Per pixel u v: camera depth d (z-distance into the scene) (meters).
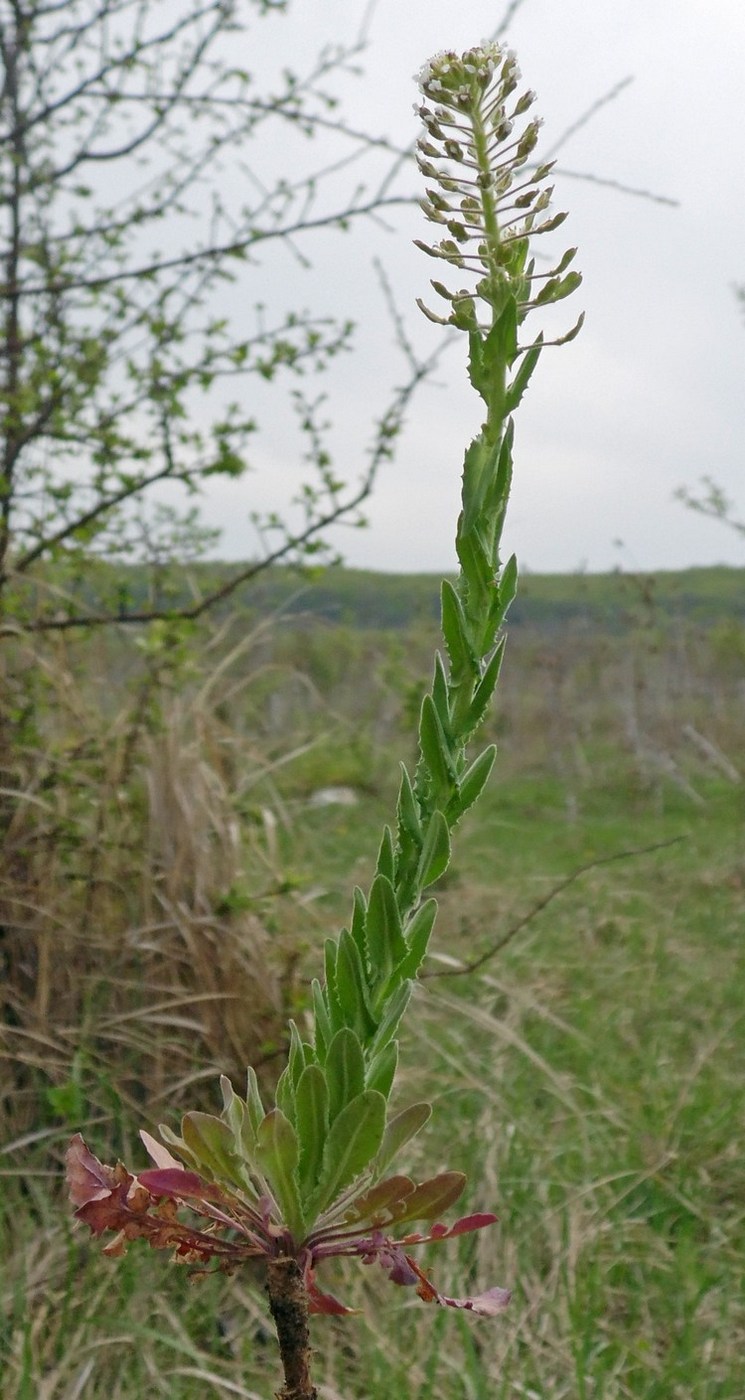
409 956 0.73
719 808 9.78
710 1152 3.62
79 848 3.59
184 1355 2.56
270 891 3.44
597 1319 2.78
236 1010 3.34
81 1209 0.71
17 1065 3.28
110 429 3.92
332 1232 0.72
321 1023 0.75
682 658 13.02
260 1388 2.48
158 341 3.89
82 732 3.87
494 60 0.72
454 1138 3.41
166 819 3.59
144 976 3.42
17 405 3.82
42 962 3.35
